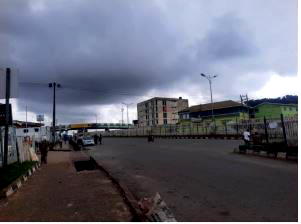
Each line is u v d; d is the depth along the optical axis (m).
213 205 5.97
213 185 7.88
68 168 12.62
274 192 6.84
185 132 52.41
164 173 10.34
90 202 6.23
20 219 5.16
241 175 9.25
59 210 5.68
